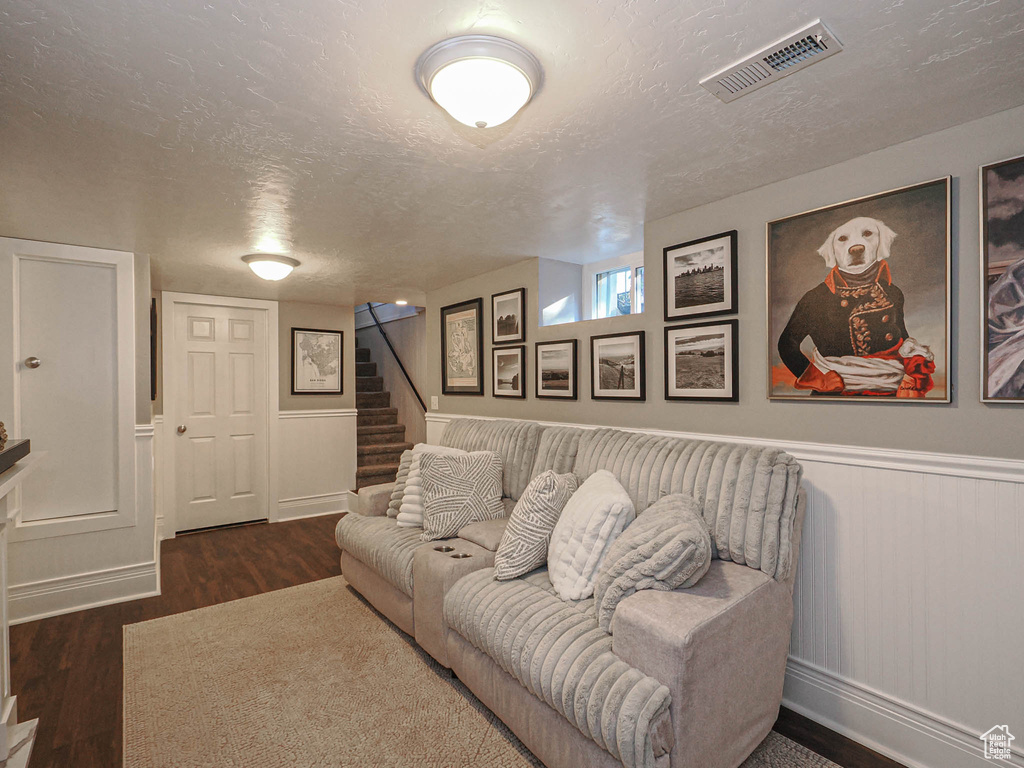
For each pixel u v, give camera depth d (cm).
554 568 196
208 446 462
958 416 168
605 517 188
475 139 174
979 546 163
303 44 124
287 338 505
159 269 362
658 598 154
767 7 113
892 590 180
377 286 435
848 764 173
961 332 167
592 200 235
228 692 209
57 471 293
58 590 290
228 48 125
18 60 129
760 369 220
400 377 664
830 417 199
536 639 165
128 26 117
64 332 295
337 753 175
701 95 149
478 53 124
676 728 136
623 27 119
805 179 205
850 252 191
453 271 380
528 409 348
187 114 156
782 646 179
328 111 155
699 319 243
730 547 183
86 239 287
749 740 165
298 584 329
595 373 297
